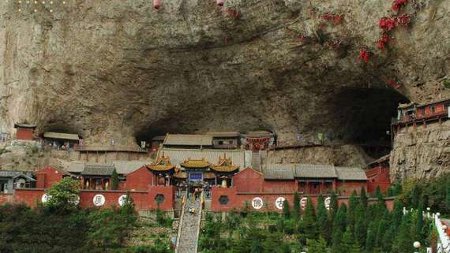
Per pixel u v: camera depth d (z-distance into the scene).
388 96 72.44
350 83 70.62
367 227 47.34
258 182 64.62
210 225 54.50
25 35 79.38
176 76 76.31
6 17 81.75
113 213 56.09
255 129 81.12
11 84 80.75
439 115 59.66
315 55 69.25
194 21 71.19
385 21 61.88
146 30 73.12
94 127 80.88
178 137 79.88
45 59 78.31
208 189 65.56
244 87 75.94
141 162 72.44
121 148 79.38
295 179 64.56
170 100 78.75
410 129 63.06
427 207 50.84
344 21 64.88
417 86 64.12
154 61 75.00
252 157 75.06
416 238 42.69
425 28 60.53
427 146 60.06
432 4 59.69
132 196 58.91
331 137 78.31
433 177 58.28
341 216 50.09
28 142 76.38
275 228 52.84
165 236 53.47
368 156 77.50
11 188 65.31
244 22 69.81
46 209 56.22
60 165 75.94
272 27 69.31
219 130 81.88
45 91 78.94
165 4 71.12
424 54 61.72
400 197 52.75
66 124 81.06
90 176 66.44
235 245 49.00
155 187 58.97
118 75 76.62
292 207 57.94
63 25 76.88
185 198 62.00
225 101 78.44
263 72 73.44
